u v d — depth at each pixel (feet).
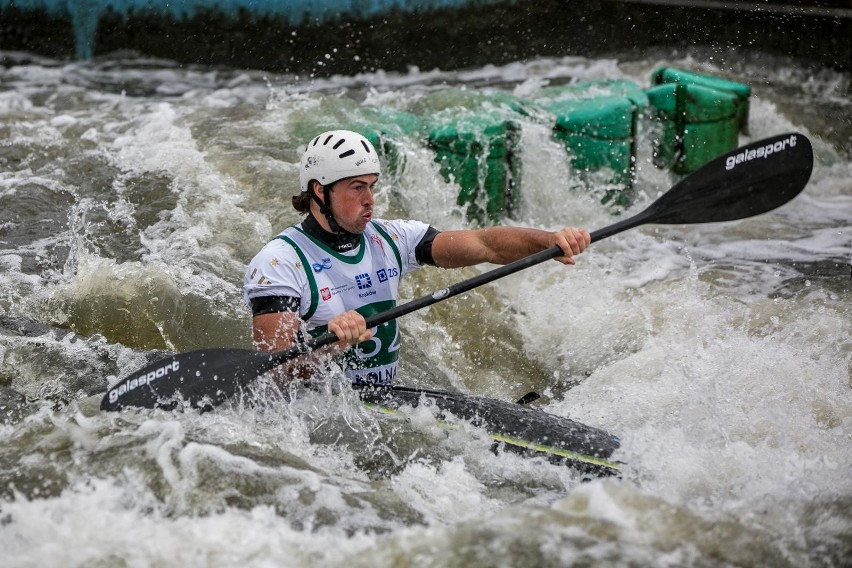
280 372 36.01
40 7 94.07
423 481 33.19
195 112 72.95
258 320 35.60
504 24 100.83
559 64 101.30
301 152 63.05
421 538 27.71
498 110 64.03
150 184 59.41
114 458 31.65
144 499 29.73
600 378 46.03
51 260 50.90
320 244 36.52
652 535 27.50
